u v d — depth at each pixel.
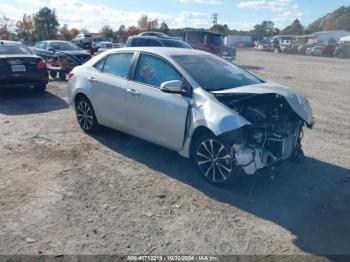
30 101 9.28
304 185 4.50
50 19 53.19
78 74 6.25
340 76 18.22
